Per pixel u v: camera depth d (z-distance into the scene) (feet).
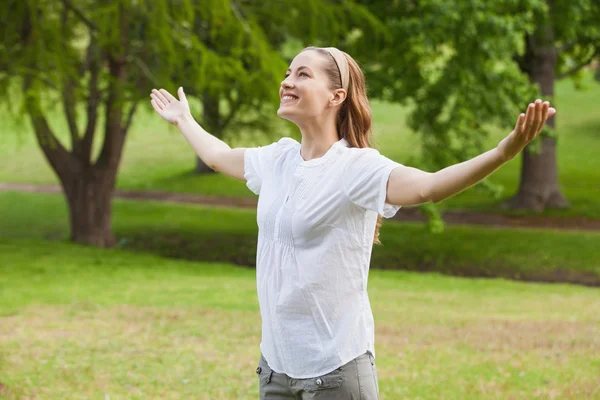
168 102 9.61
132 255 54.90
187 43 51.72
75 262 49.21
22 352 23.99
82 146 61.87
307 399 7.68
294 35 61.67
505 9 59.26
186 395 19.45
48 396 19.01
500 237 69.10
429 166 59.21
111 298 36.35
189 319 31.04
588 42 74.02
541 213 77.00
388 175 7.15
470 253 65.10
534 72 72.74
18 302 34.27
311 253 7.57
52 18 52.03
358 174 7.35
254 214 84.64
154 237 74.18
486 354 25.67
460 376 22.15
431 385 20.93
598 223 72.79
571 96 138.82
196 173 106.32
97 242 61.62
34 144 128.06
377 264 63.46
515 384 21.17
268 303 7.86
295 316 7.66
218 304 35.55
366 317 7.77
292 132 56.70
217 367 22.75
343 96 7.81
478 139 60.23
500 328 31.24
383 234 72.54
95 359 23.36
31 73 47.14
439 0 54.90
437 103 59.31
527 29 57.52
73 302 34.58
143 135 131.85
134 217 83.97
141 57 55.57
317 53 7.85
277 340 7.81
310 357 7.63
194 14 55.31
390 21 57.16
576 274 58.65
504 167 99.86
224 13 50.78
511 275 59.67
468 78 57.52
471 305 39.75
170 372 21.97
